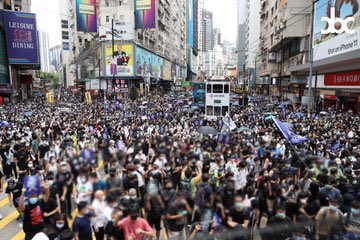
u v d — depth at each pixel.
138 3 49.34
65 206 3.82
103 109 28.08
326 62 25.27
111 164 3.75
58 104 39.22
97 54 53.00
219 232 4.02
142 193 4.11
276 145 8.24
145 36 61.97
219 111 25.06
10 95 49.62
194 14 162.12
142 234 3.99
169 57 87.25
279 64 57.50
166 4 79.50
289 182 5.41
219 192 4.13
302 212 4.48
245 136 9.31
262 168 5.88
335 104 31.28
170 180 4.36
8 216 8.44
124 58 49.53
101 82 51.28
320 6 31.67
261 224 4.37
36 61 50.94
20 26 49.12
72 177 3.57
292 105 33.66
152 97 56.44
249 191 4.60
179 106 34.00
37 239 4.42
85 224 3.85
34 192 4.86
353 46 23.38
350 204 5.04
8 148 10.36
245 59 121.81
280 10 46.38
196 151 5.37
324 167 5.70
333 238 4.52
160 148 5.18
